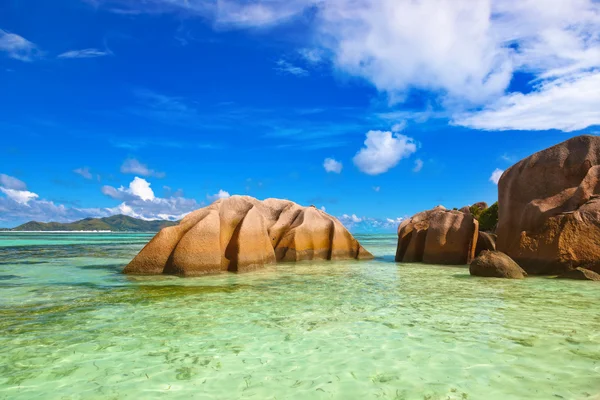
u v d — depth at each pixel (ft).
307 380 16.07
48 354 19.06
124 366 17.60
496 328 23.20
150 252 46.39
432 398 14.33
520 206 55.67
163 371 17.03
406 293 34.99
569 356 18.34
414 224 71.20
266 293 34.83
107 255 77.41
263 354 19.10
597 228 45.24
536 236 48.75
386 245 138.72
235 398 14.53
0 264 58.95
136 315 26.58
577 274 42.80
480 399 14.20
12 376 16.51
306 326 23.91
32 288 36.86
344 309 28.53
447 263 62.28
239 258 49.62
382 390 15.06
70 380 16.12
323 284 40.29
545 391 14.76
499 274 45.11
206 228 46.85
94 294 33.94
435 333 22.27
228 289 36.78
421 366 17.38
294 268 55.62
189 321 25.05
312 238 69.15
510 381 15.67
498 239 58.49
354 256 72.79
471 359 18.12
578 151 53.52
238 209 55.26
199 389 15.30
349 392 14.94
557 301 31.09
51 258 70.28
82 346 20.22
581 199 49.26
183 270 44.80
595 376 16.05
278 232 68.44
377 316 26.35
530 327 23.34
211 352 19.38
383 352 19.24
